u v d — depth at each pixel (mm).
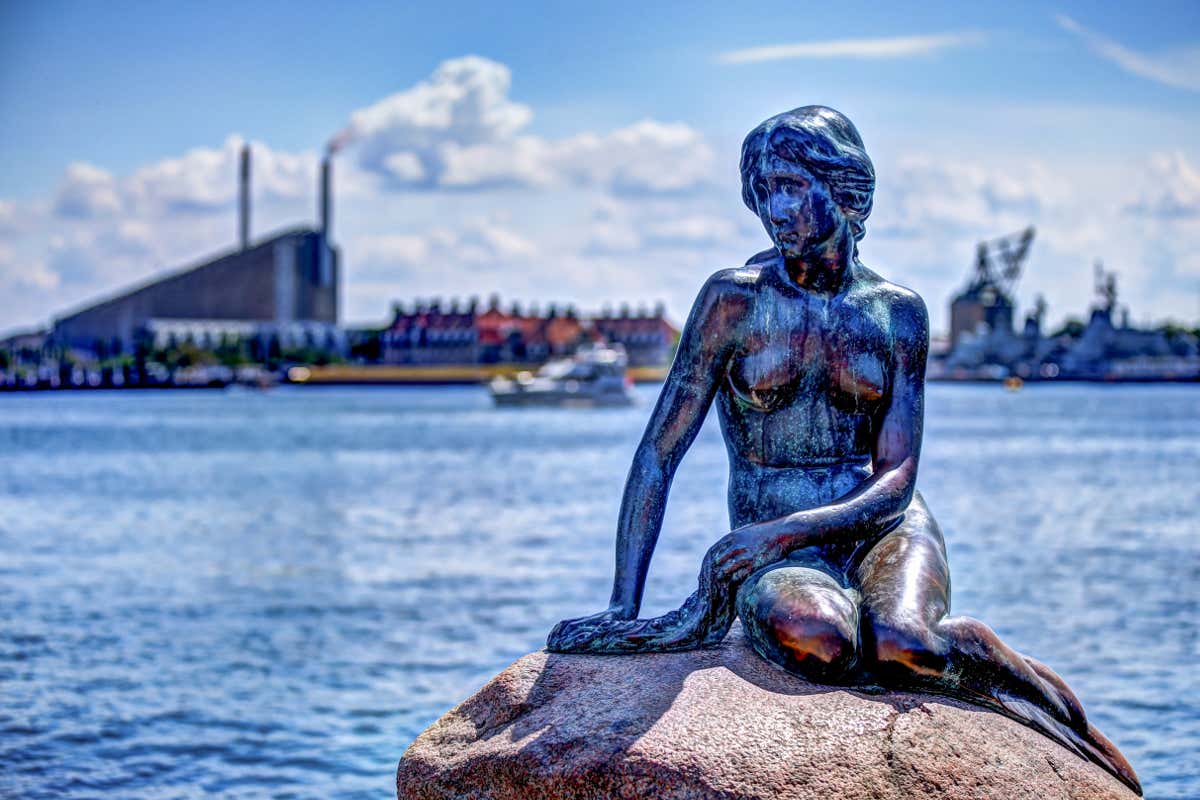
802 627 5246
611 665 5555
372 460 53406
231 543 26156
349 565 22500
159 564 23141
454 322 195125
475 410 107875
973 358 175250
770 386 5973
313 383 182875
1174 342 178375
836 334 5922
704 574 5703
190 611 18234
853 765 4949
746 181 5996
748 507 6145
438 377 180250
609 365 108812
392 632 16422
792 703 5148
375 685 13766
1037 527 27562
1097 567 21438
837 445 6051
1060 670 13922
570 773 5020
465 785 5289
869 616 5402
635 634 5684
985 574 20750
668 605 16812
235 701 13203
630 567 5984
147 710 12930
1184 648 14930
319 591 19688
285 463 52281
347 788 10734
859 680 5363
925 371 6059
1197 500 34031
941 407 111375
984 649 5418
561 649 5773
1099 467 47375
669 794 4875
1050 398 135750
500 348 192875
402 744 11812
